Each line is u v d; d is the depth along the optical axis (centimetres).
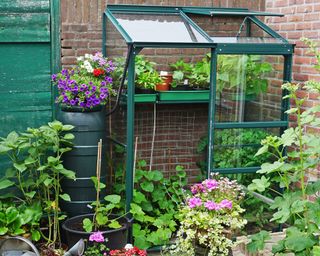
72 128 377
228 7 474
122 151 413
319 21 417
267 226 425
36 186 387
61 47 430
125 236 380
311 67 425
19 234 366
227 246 327
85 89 392
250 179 428
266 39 433
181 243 333
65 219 405
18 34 414
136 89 431
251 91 421
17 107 423
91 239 350
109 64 412
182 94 440
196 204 334
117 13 433
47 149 409
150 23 426
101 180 406
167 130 471
